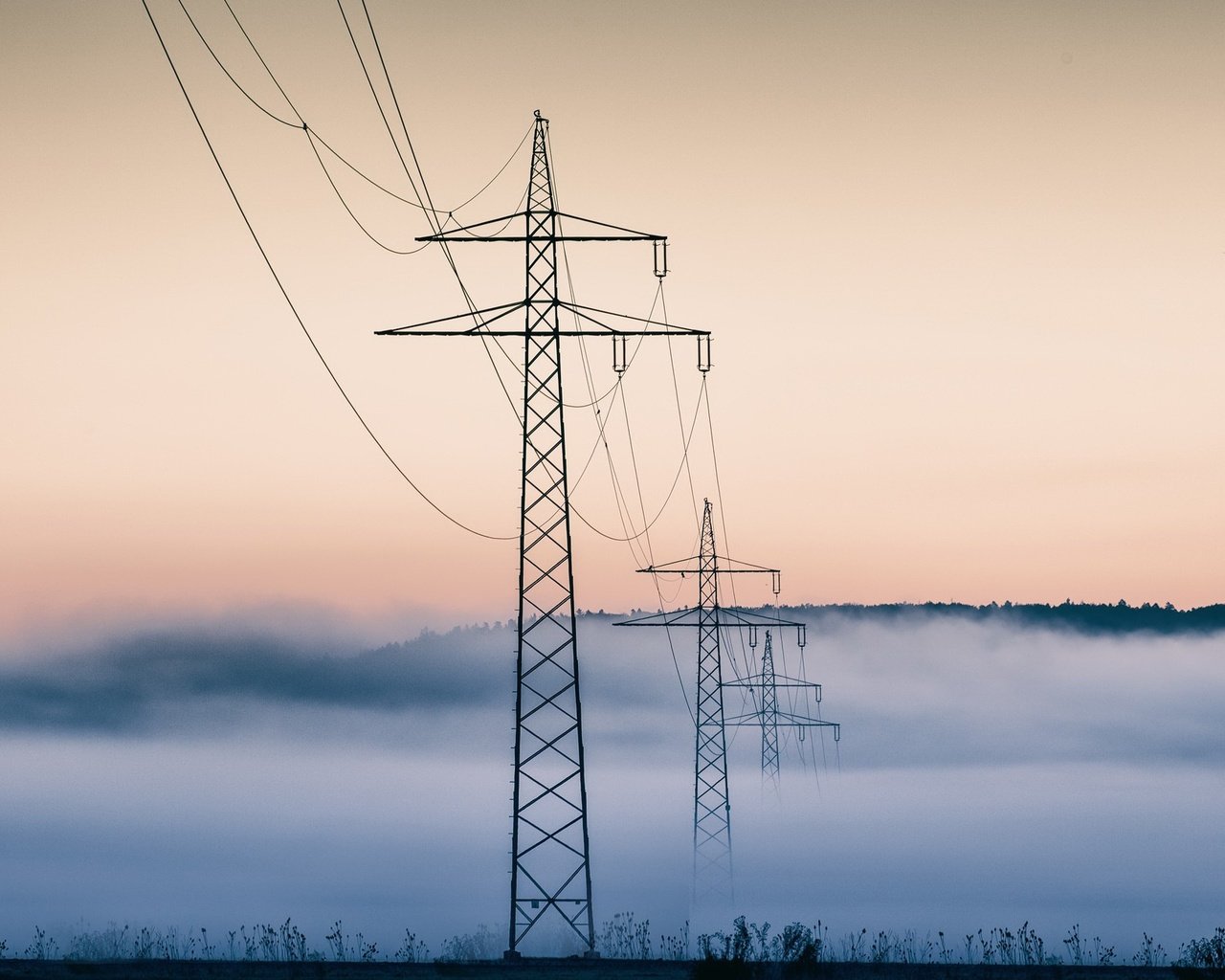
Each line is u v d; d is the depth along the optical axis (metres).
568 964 45.38
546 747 56.81
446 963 44.34
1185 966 43.88
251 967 42.09
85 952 52.44
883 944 49.97
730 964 42.00
